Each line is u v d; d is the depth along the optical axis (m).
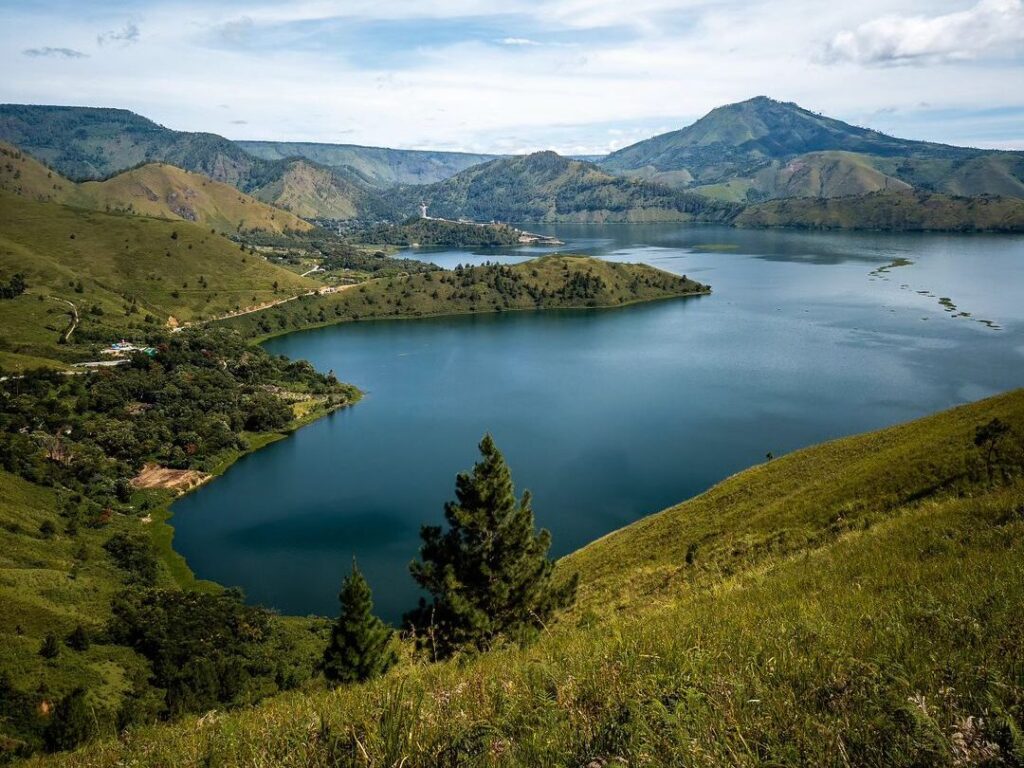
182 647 60.75
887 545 19.67
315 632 68.69
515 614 24.61
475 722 6.37
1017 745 4.66
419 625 25.16
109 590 76.44
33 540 84.38
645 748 5.38
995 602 9.30
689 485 99.31
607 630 12.25
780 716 5.86
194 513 103.44
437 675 9.45
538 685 7.70
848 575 15.54
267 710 9.73
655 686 6.85
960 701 5.75
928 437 49.25
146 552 88.06
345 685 11.29
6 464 106.44
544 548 26.72
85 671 56.28
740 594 16.58
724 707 6.11
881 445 57.69
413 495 106.19
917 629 8.59
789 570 20.66
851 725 5.49
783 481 58.12
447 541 26.39
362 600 34.53
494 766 5.59
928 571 13.39
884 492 37.22
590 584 44.53
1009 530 16.73
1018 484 29.31
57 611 66.88
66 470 109.62
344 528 95.88
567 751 5.70
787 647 8.12
